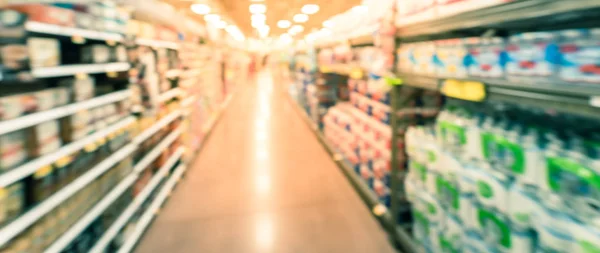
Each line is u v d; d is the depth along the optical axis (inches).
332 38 155.3
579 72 40.2
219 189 142.5
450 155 68.0
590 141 47.3
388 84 89.3
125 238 95.3
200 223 114.4
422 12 70.7
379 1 95.7
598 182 41.9
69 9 72.3
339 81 205.5
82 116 77.3
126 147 97.2
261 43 1114.7
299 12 432.1
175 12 168.7
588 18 56.4
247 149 201.9
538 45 45.6
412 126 90.1
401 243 91.0
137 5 109.4
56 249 66.1
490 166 59.4
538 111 64.7
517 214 52.1
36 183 63.4
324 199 129.3
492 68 54.1
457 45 62.1
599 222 42.3
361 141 130.9
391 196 96.2
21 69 59.8
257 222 113.9
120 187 92.0
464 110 71.1
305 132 241.1
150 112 118.3
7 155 57.4
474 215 61.9
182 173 154.9
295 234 106.0
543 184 49.6
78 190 75.9
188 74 180.7
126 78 103.0
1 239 52.7
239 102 403.5
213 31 287.7
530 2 41.8
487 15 50.1
